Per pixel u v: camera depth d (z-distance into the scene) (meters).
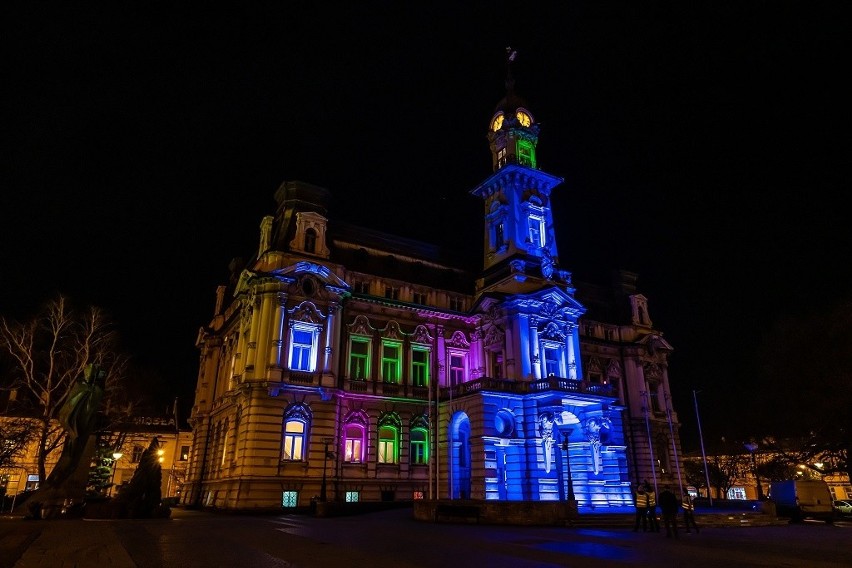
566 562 15.77
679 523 31.73
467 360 53.59
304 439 43.47
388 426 47.84
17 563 13.83
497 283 53.88
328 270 47.09
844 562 16.59
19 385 42.47
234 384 45.38
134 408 61.91
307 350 45.91
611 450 45.72
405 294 52.47
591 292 69.38
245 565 13.91
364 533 23.45
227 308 59.09
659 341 67.19
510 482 43.84
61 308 42.41
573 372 51.12
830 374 45.34
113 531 22.72
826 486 41.66
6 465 49.97
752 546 20.78
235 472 41.53
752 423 53.88
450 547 19.00
